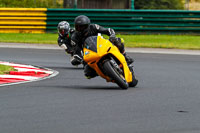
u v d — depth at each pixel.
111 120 22.11
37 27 85.94
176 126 21.06
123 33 86.56
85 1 100.75
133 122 21.73
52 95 29.48
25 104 26.14
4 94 29.70
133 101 27.52
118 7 101.44
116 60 32.00
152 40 79.25
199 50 68.81
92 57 30.50
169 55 60.78
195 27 87.62
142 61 53.22
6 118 22.31
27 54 58.31
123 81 31.33
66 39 44.44
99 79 38.22
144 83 36.16
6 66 43.62
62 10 85.88
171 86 34.56
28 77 38.94
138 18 86.75
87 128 20.44
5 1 102.50
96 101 27.30
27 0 103.62
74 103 26.55
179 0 114.56
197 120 22.42
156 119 22.48
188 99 28.70
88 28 32.88
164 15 87.00
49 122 21.52
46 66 47.50
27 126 20.69
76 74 41.53
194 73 43.06
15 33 85.00
